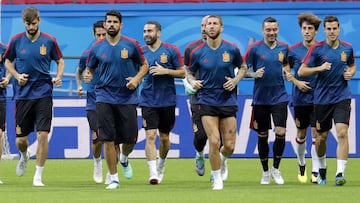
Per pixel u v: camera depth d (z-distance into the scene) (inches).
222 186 989.8
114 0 1999.3
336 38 1055.6
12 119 1553.9
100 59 1001.5
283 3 1940.2
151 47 1147.9
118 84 1003.9
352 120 1526.8
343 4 1935.3
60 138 1540.4
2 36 1945.1
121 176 1253.7
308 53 1069.1
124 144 1090.1
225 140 997.2
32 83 1072.8
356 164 1422.2
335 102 1061.1
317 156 1099.9
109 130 1000.9
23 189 1007.0
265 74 1118.4
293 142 1545.3
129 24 1940.2
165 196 893.2
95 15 1940.2
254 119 1125.1
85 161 1496.1
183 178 1207.6
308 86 1170.0
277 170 1123.3
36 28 1060.5
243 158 1536.7
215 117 979.3
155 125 1126.4
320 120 1077.8
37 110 1076.5
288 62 1153.4
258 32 1939.0
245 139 1535.4
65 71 1878.7
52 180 1179.9
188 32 1945.1
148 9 1943.9
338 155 1056.2
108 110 1000.9
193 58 982.4
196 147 1177.4
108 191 969.5
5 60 1085.1
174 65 1147.9
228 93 978.7
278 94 1121.4
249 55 1122.7
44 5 1945.1
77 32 1942.7
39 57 1068.5
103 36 1167.6
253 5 1940.2
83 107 1537.9
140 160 1519.4
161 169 1172.5
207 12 1943.9
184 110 1541.6
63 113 1539.1
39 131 1071.6
